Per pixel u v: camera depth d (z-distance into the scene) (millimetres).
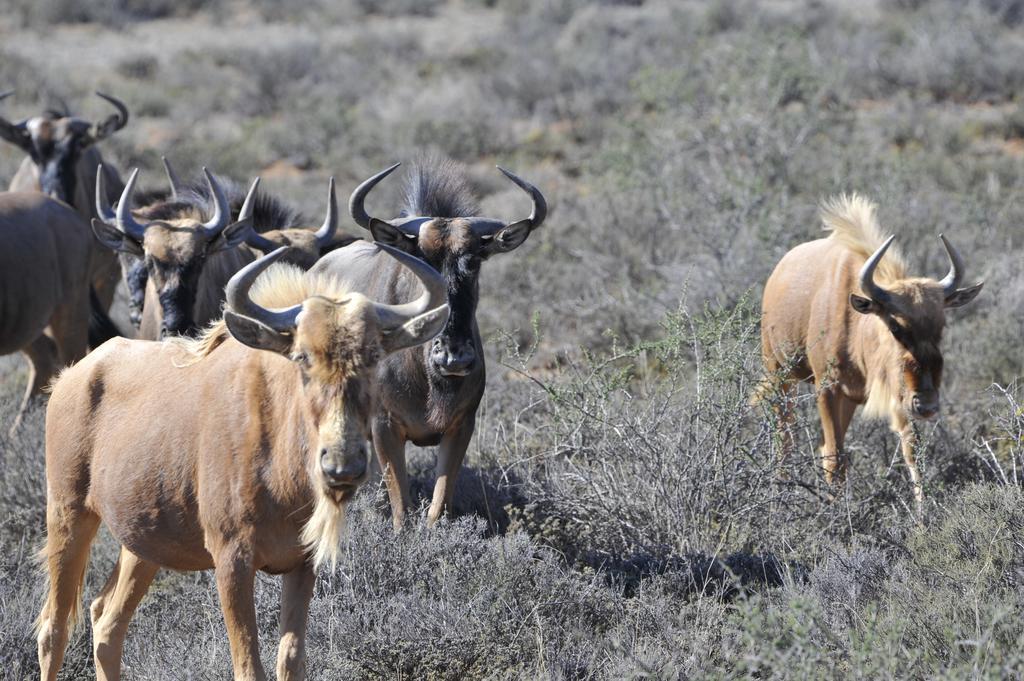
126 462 20953
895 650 19062
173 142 87062
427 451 35781
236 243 33312
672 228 53156
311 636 23531
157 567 22469
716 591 25266
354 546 26188
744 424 30797
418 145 83188
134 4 169500
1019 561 24297
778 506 28641
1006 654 19781
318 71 118812
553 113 96000
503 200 65000
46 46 144125
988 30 100500
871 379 31062
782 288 34750
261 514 19797
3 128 49812
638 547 27906
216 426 20062
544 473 32125
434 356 28406
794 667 18906
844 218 33219
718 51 67938
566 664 22234
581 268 52094
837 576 24609
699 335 30344
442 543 26625
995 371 38781
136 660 23859
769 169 57500
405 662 22562
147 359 21812
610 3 156750
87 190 51688
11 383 45375
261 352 20172
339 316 18641
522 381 38469
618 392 31391
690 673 21359
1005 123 78375
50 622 22375
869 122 77938
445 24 158375
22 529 30078
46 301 40281
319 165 83688
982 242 50062
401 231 29578
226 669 22531
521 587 24984
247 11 174625
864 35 105125
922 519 28000
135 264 34812
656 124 64688
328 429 18391
